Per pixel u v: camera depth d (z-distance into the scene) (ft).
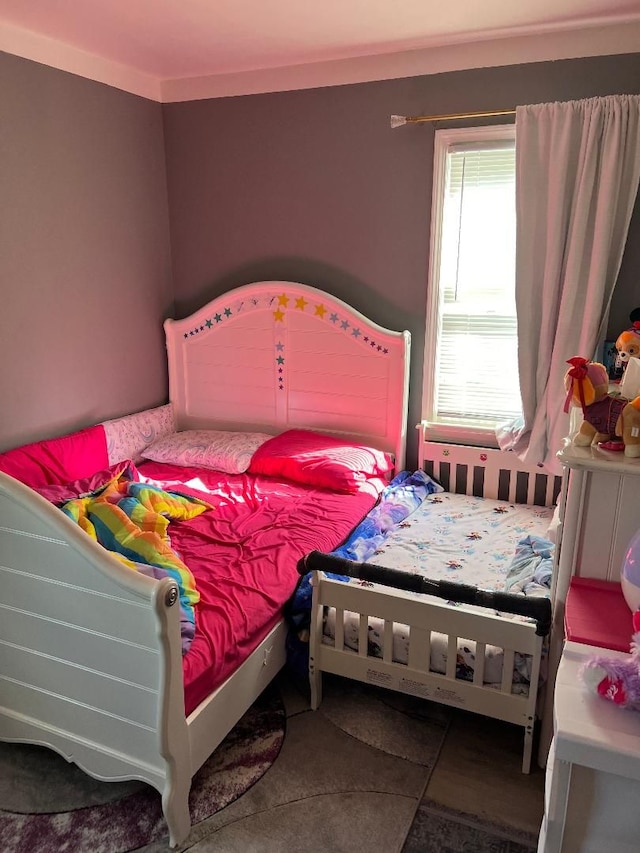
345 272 10.74
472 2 7.63
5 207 8.66
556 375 8.99
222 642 6.08
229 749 6.72
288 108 10.44
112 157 10.37
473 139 9.39
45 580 5.59
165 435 11.82
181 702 5.35
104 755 5.84
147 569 6.09
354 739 6.86
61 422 9.96
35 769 6.48
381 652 6.82
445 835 5.73
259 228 11.19
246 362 11.48
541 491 10.00
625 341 8.13
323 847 5.61
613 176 8.24
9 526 5.60
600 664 3.87
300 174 10.65
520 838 5.68
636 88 8.46
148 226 11.37
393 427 10.69
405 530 8.98
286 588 7.12
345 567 6.57
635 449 4.99
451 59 9.24
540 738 6.29
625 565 4.85
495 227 9.68
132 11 7.89
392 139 9.89
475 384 10.36
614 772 3.58
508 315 9.93
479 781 6.31
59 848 5.61
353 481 9.57
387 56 9.56
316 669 7.10
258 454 10.47
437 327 10.27
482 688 6.33
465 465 10.56
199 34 8.70
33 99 8.88
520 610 5.88
